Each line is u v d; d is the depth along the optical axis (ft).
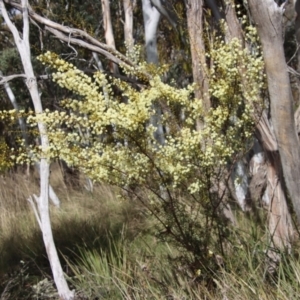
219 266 12.11
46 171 14.96
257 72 11.53
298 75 14.37
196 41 14.16
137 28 35.32
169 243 13.15
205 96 12.07
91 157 11.25
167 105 11.64
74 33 16.52
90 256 16.26
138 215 22.72
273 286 11.81
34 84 15.20
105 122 10.52
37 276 17.60
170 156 11.23
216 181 12.09
